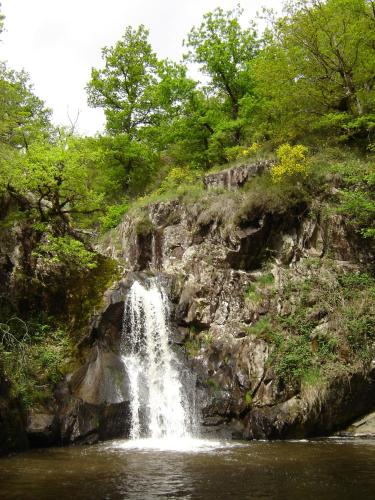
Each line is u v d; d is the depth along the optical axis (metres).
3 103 21.03
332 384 15.77
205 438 15.58
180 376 17.31
